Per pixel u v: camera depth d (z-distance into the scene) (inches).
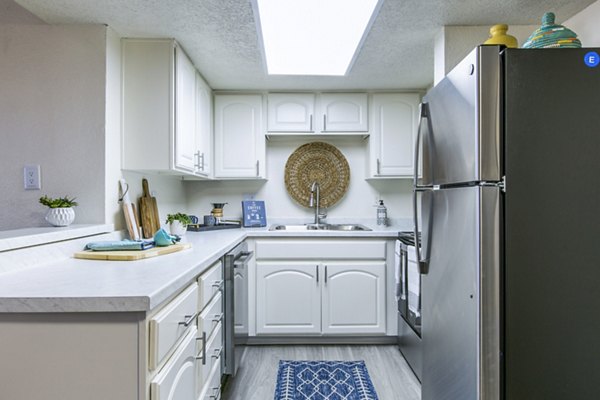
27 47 69.7
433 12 68.9
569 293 44.9
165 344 39.9
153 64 77.7
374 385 81.6
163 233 65.5
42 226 68.5
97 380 35.9
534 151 44.6
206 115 105.3
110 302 35.3
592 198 44.8
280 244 102.9
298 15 71.0
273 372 87.6
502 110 44.8
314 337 105.7
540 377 45.1
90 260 55.1
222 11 66.9
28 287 38.9
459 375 51.9
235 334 79.8
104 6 64.3
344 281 102.8
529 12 69.1
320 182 125.8
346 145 126.0
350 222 126.3
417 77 103.3
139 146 77.4
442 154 57.7
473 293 46.9
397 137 114.4
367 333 103.1
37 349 35.7
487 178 44.9
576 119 44.7
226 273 75.3
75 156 69.9
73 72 70.2
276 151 126.3
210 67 94.3
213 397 62.0
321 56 90.4
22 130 69.5
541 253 44.9
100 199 70.1
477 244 45.6
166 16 68.4
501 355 45.4
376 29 75.2
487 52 45.0
